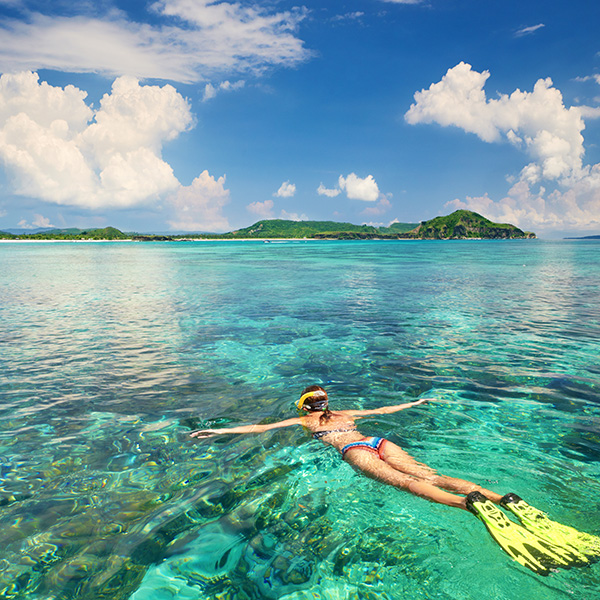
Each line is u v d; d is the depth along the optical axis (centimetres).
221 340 969
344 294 1758
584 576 249
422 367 745
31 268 3497
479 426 490
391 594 240
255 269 3297
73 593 249
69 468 408
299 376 702
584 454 418
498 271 2898
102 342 958
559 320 1169
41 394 631
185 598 242
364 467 385
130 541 297
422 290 1872
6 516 329
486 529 296
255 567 267
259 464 407
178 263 4188
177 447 451
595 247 9394
